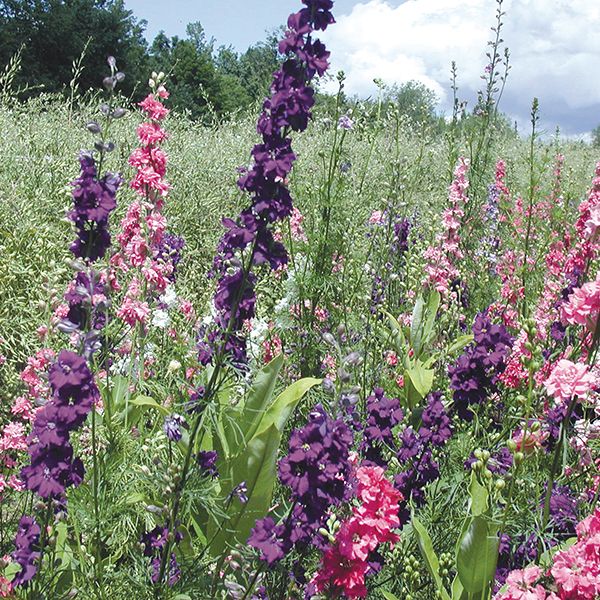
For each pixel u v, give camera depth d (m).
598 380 3.35
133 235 4.75
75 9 34.84
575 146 12.50
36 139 8.77
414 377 4.73
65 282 6.23
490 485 3.29
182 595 3.11
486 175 7.53
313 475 2.59
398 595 3.70
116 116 3.56
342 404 2.65
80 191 3.42
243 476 3.57
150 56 41.81
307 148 8.91
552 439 3.87
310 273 5.39
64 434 2.72
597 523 2.63
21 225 6.59
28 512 3.77
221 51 49.75
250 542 2.72
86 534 3.67
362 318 5.34
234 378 4.26
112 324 4.32
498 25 7.62
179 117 12.36
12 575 3.33
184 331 5.36
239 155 10.59
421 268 6.26
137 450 3.93
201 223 8.67
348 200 6.12
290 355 5.22
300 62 3.19
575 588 2.61
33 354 5.72
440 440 3.75
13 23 32.41
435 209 8.60
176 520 3.31
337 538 2.61
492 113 7.83
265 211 3.24
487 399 4.73
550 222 7.35
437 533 3.90
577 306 3.21
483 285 7.07
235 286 3.32
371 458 3.74
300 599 3.13
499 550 3.35
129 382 4.23
